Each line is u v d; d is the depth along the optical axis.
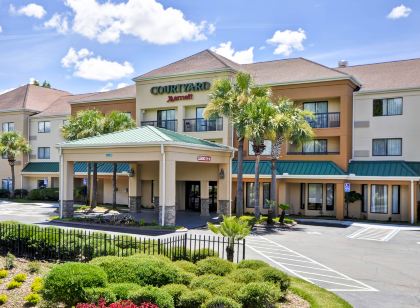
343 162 31.64
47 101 53.41
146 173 33.56
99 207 35.25
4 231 15.34
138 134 25.81
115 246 13.44
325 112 33.16
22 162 49.06
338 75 31.77
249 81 29.00
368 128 32.56
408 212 30.14
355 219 31.30
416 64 35.72
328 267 15.19
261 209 33.31
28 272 12.02
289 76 34.78
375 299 11.24
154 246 13.41
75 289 8.42
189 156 25.50
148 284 9.23
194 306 8.48
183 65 37.53
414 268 15.14
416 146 30.98
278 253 17.77
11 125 50.53
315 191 33.28
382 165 30.97
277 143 28.19
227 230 13.10
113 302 8.04
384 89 31.77
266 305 8.77
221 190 29.75
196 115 36.28
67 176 27.19
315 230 25.30
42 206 38.81
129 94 41.09
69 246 13.73
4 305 9.20
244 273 9.89
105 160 25.56
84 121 34.28
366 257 17.14
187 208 35.59
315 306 9.55
